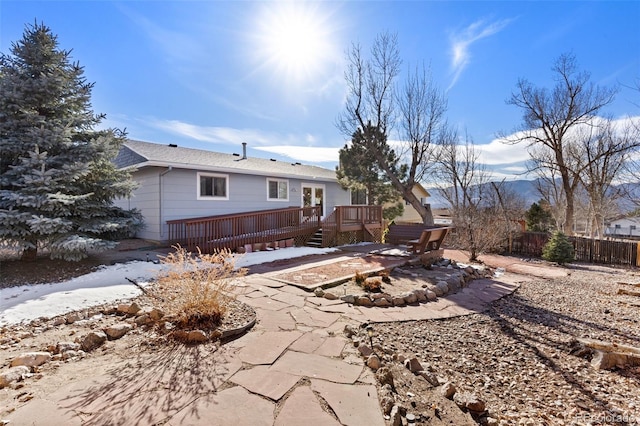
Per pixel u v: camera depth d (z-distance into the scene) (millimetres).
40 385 2205
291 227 11062
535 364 3264
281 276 5809
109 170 7480
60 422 1797
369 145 14125
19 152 6051
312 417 1925
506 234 12094
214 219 8930
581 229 27797
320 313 3949
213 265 4086
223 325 3287
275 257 8148
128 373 2398
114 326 3129
